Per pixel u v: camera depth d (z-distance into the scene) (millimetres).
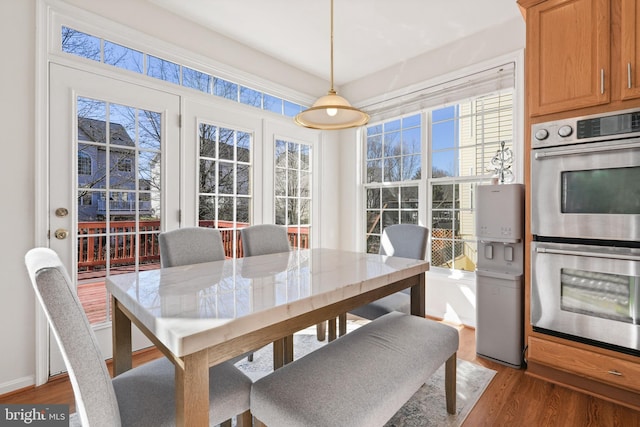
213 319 960
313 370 1185
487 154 2898
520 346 2154
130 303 1170
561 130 1877
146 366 1241
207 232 2080
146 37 2363
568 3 1865
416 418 1632
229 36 2855
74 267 2094
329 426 941
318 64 3402
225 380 1158
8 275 1854
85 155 2148
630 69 1668
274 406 1041
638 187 1644
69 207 2066
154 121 2467
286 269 1670
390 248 2531
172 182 2549
